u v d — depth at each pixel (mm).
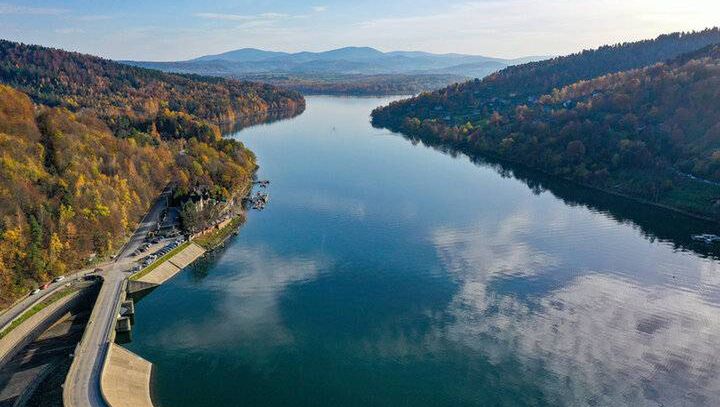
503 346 135500
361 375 124062
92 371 113438
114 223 185250
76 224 170125
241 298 161125
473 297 161875
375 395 117375
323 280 173750
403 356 131500
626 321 147500
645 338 138750
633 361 128750
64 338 133875
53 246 158500
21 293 145000
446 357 130875
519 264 187500
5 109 193875
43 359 124125
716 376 122812
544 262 189375
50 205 167000
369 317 150000
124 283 157750
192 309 153875
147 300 159375
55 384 112438
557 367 126750
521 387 119812
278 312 152500
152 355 130375
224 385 119375
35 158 182750
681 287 168750
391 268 183500
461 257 193375
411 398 116375
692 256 195500
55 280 156000
